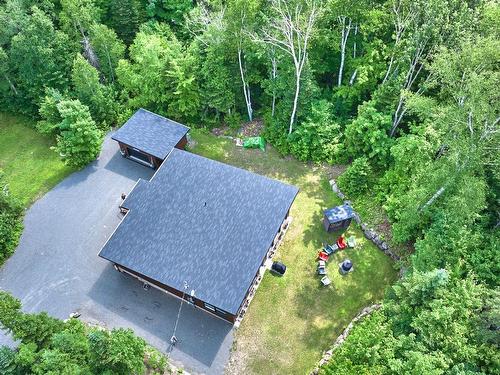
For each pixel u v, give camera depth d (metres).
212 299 31.86
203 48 47.47
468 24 35.69
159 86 47.53
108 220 40.25
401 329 29.59
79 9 48.06
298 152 44.19
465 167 31.61
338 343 32.38
